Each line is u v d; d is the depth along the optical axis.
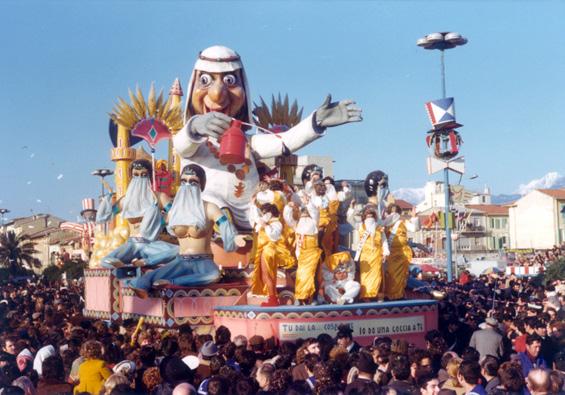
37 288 38.56
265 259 18.83
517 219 84.75
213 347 12.13
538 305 21.08
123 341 15.48
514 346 15.04
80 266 61.69
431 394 9.79
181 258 20.80
